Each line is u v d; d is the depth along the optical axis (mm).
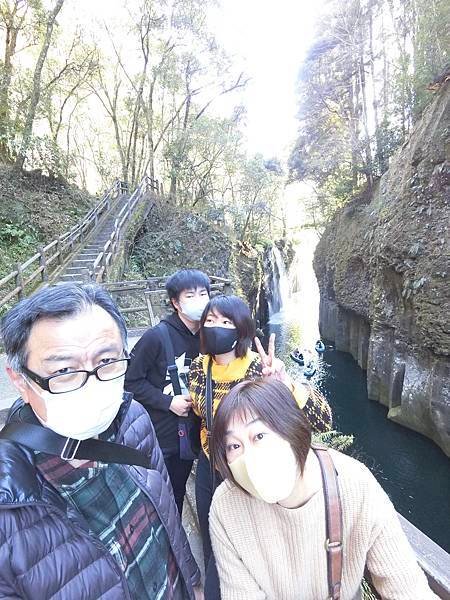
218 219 20359
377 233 11320
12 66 14227
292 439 888
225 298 1597
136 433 1130
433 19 9398
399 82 12203
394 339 9953
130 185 20000
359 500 927
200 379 1680
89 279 7797
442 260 7805
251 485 905
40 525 772
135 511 986
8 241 11016
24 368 865
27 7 13398
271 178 23219
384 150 14258
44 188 14344
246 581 990
